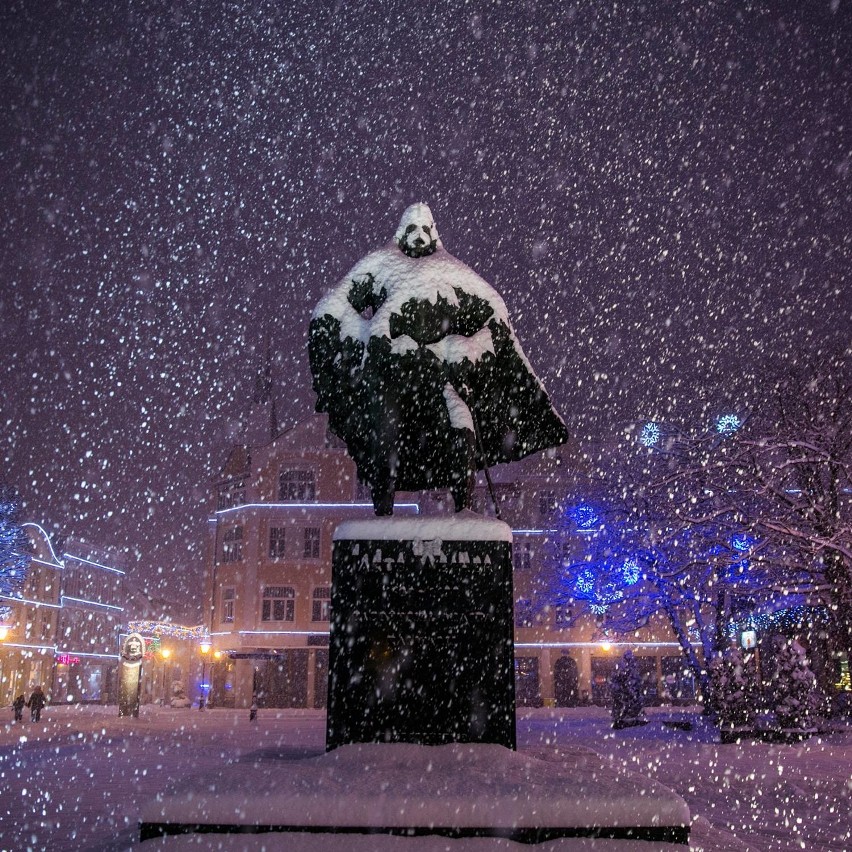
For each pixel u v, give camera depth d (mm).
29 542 38500
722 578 25141
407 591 5895
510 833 4168
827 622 24094
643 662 47844
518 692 47875
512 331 6844
